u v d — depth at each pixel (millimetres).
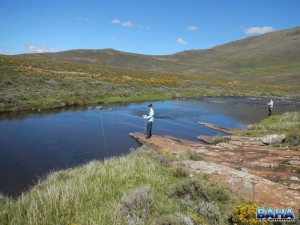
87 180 7715
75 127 19625
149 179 7918
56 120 21797
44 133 17219
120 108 30859
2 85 32125
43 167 11367
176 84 63750
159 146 14711
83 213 5730
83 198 6434
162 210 6055
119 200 6352
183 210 6195
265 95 62219
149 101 40094
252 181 7930
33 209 5539
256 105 41250
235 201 6816
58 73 53500
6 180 9773
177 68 142625
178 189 7027
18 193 8734
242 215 5613
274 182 8398
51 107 27406
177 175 8477
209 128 22422
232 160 11531
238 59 167000
